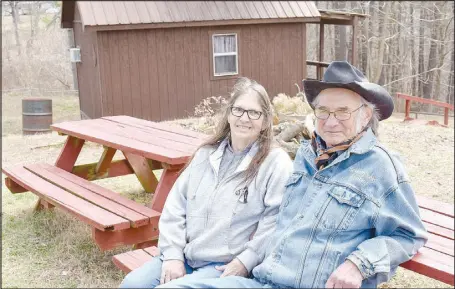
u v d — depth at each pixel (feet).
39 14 56.65
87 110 36.19
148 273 8.27
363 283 6.94
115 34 32.40
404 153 25.17
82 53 35.86
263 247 7.89
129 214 11.51
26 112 29.30
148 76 33.68
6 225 15.01
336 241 7.04
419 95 77.97
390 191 7.02
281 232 7.63
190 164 8.86
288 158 8.36
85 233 14.42
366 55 75.15
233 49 36.40
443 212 9.79
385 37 69.26
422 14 72.18
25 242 13.87
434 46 72.69
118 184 19.40
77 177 15.33
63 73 53.21
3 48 52.90
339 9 67.97
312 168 7.72
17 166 17.07
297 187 7.79
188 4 34.04
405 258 6.95
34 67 52.80
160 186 12.07
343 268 6.74
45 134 28.84
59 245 13.61
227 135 8.75
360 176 7.11
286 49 38.37
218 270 8.07
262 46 37.35
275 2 37.27
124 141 13.89
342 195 7.09
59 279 11.87
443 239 8.39
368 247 6.81
